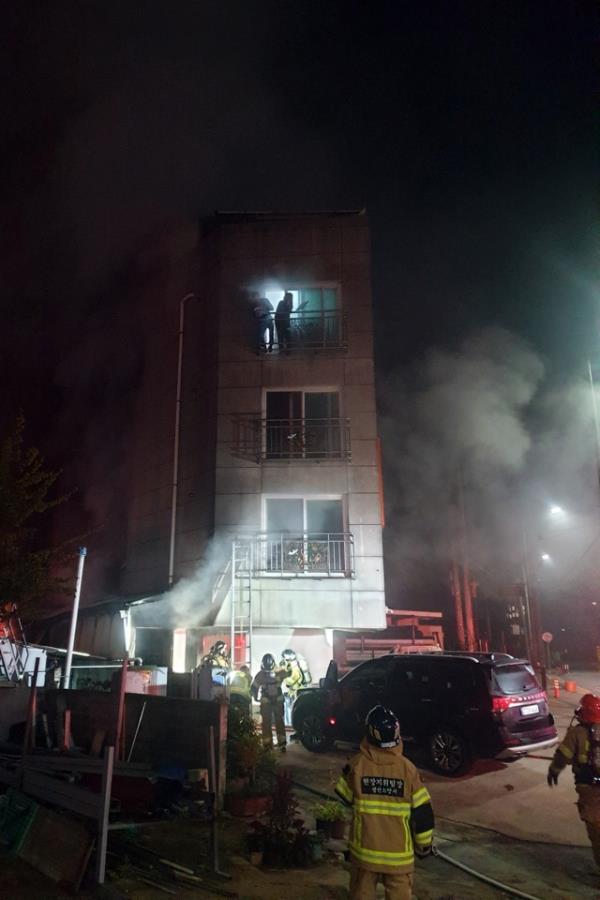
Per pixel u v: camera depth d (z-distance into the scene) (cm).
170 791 710
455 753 907
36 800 661
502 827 701
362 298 1831
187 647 1692
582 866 582
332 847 611
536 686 947
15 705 1026
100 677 1319
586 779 543
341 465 1723
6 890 514
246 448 1745
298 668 1385
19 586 1041
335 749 1110
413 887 529
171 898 491
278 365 1802
